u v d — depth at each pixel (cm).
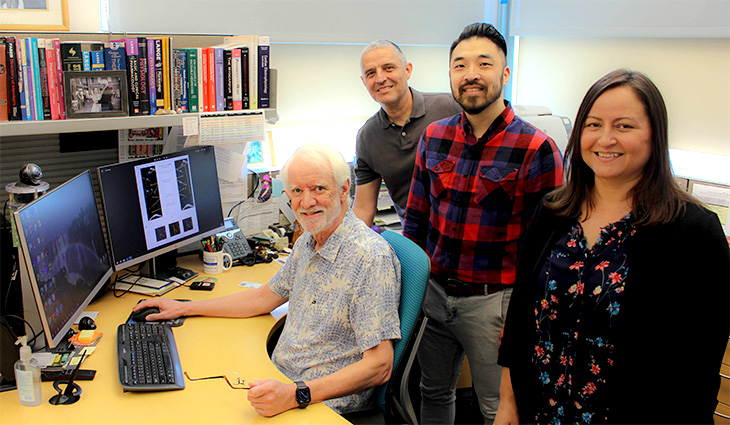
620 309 117
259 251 245
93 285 181
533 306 135
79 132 216
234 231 245
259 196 264
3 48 182
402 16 316
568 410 127
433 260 200
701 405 114
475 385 202
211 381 151
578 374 125
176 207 216
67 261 163
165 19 256
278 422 134
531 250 139
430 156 199
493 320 189
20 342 144
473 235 188
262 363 161
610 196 125
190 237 223
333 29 296
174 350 163
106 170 189
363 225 168
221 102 232
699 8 238
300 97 300
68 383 143
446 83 351
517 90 353
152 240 207
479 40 179
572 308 126
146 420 133
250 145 272
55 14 227
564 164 134
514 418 146
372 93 226
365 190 251
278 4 279
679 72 255
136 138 230
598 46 292
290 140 300
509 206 184
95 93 199
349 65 311
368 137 239
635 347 116
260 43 237
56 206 160
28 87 187
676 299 112
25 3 221
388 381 160
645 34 262
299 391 140
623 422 118
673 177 119
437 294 199
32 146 207
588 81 301
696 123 252
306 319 165
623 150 116
